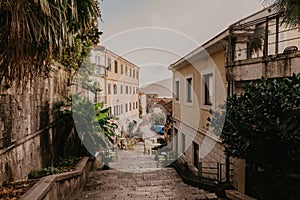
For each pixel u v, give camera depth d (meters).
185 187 6.03
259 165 3.47
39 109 5.21
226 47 6.12
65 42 2.96
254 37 5.87
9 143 3.69
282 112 3.13
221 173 6.34
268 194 3.78
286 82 3.40
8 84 3.58
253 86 3.77
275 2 3.32
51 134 6.15
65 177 4.31
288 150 3.07
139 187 6.00
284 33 5.43
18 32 2.43
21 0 2.38
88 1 3.17
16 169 3.92
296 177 3.40
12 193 3.14
